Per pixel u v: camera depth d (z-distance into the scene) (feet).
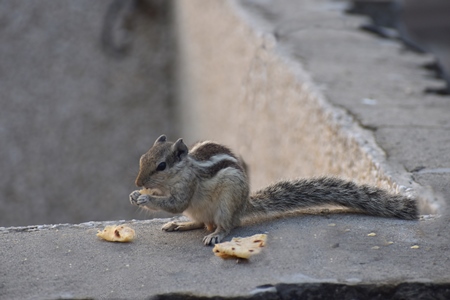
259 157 47.21
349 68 42.24
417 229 22.56
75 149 76.33
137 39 79.51
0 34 76.95
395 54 46.70
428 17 106.11
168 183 22.98
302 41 47.37
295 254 20.68
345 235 22.03
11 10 77.10
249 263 20.21
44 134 75.97
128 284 19.15
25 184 74.59
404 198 23.61
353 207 23.88
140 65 79.51
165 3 80.38
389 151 29.12
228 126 55.11
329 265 19.97
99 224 23.98
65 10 78.02
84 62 78.07
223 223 22.76
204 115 63.87
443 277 19.25
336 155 33.01
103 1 78.64
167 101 80.18
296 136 39.50
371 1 61.00
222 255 20.56
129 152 77.71
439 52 99.45
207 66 62.23
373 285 18.83
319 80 39.11
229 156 23.50
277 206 23.77
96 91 78.13
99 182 76.07
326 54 44.83
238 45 52.03
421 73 42.55
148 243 22.22
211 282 19.11
